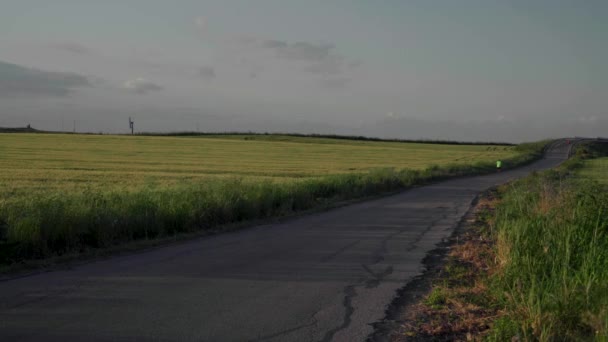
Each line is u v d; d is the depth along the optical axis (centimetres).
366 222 1403
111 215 1077
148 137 9025
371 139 12569
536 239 809
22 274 777
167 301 639
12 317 570
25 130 11806
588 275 610
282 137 11350
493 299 634
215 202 1339
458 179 3450
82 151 5350
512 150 9350
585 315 492
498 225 1108
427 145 10981
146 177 2872
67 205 1088
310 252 973
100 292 677
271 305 630
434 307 621
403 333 539
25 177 2681
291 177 3052
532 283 564
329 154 6381
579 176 3534
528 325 504
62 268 820
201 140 8406
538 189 1545
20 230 903
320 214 1574
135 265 845
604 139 14262
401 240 1120
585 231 823
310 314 597
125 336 515
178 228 1208
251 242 1078
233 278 763
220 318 577
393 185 2598
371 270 826
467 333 536
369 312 607
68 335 515
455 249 1003
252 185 1706
